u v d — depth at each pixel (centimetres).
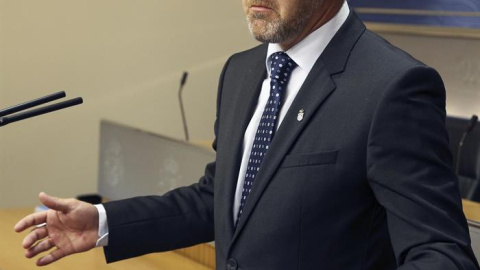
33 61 479
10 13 470
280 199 157
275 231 156
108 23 500
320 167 153
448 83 497
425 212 141
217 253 170
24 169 484
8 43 471
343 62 160
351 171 151
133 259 289
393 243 145
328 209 153
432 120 148
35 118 484
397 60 154
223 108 181
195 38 529
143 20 512
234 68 185
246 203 161
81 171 500
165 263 287
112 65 505
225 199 168
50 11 481
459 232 140
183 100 532
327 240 153
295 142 158
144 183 340
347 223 152
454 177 148
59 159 493
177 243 186
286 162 157
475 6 470
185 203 187
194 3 527
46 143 489
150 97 519
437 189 143
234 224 166
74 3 488
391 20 503
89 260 286
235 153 169
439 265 132
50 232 177
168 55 522
